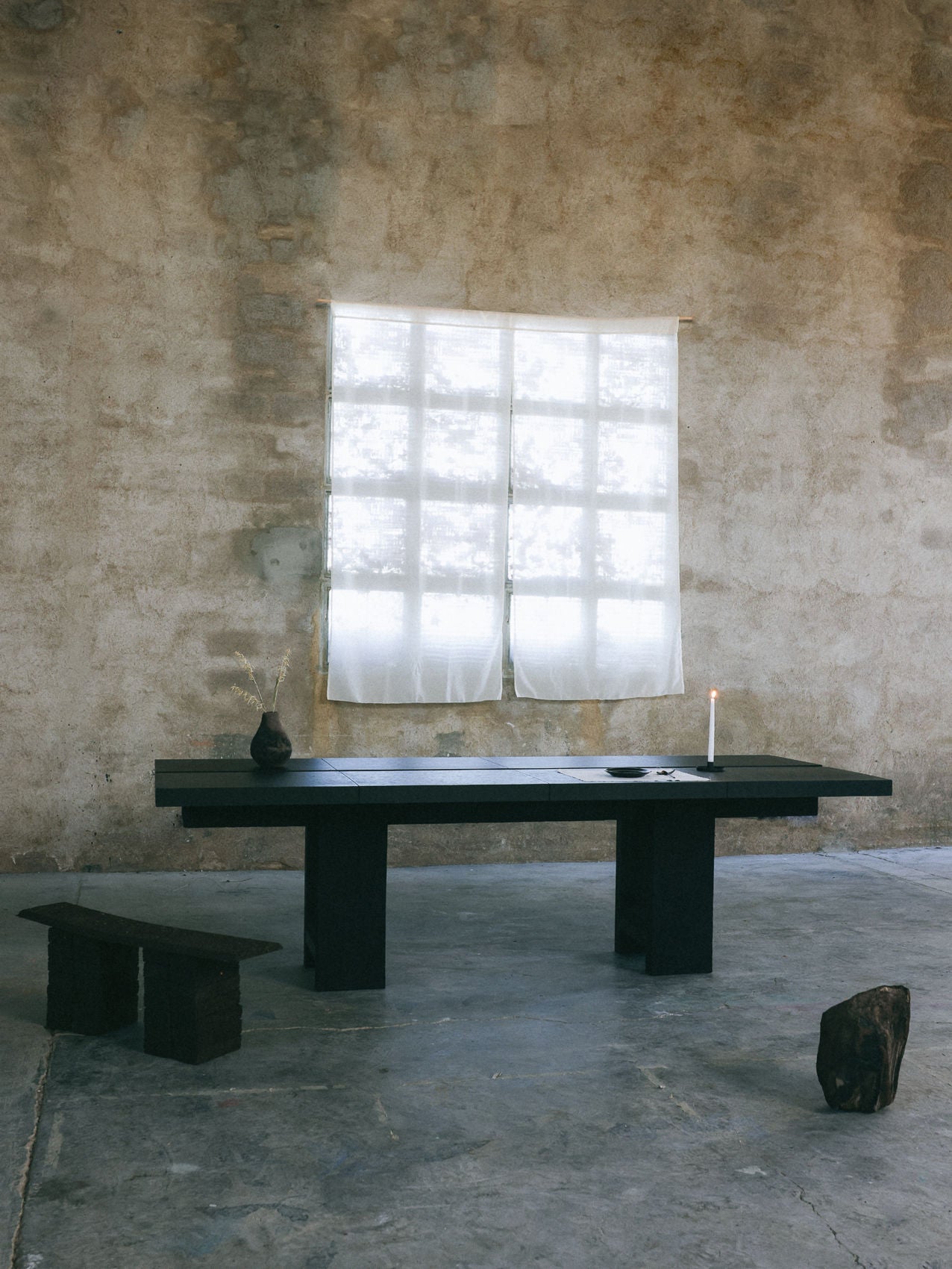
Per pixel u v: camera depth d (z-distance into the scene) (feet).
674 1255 7.80
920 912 18.04
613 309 22.08
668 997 13.50
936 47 23.70
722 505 22.71
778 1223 8.27
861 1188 8.82
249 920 16.92
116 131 20.16
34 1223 8.05
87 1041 11.73
